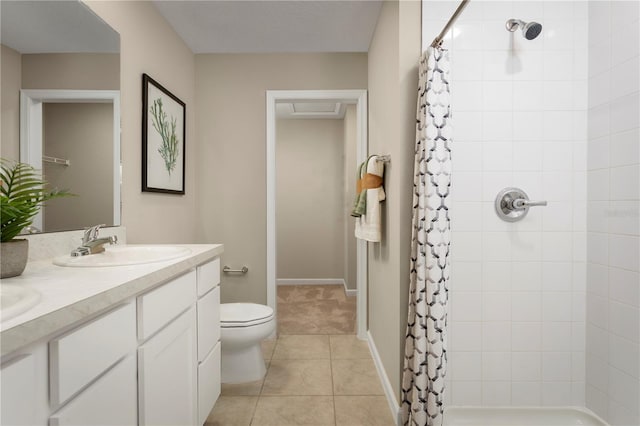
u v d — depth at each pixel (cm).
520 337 176
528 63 173
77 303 73
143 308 101
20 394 61
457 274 176
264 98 277
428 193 146
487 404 177
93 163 153
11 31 116
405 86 165
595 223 169
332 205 466
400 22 165
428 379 146
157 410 110
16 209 98
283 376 215
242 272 277
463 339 176
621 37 154
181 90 252
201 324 147
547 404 177
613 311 159
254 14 222
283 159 466
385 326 199
